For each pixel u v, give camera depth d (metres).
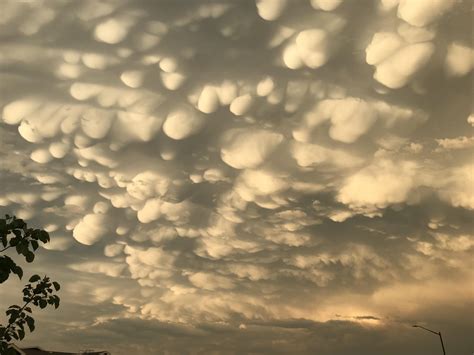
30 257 5.94
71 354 51.00
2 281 5.88
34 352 44.72
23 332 6.33
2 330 6.23
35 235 6.02
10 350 6.23
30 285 6.52
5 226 5.87
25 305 6.44
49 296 6.56
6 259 5.91
